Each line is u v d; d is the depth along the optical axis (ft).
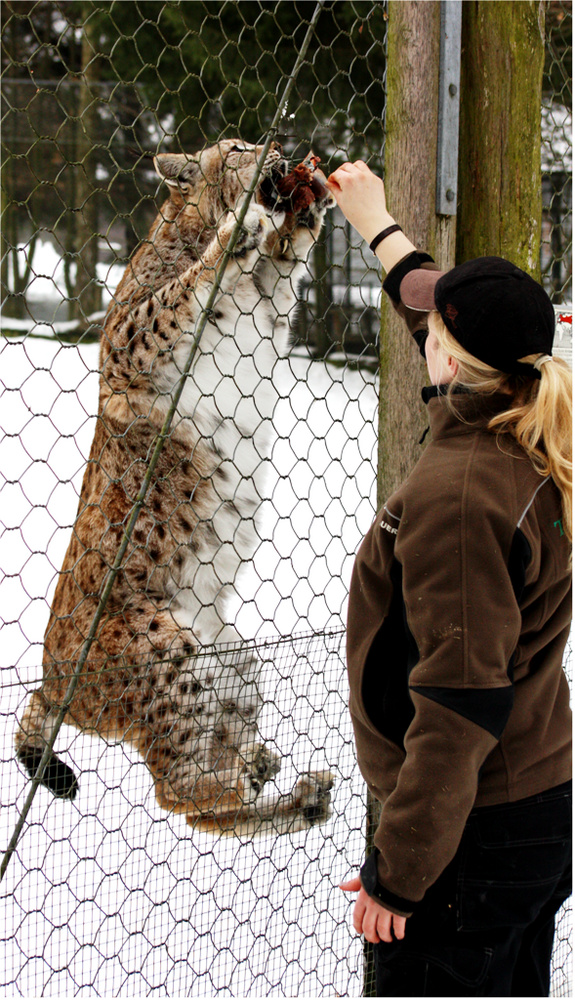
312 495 22.53
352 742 9.61
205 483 11.95
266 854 10.27
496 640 5.71
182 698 10.91
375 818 9.43
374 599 6.74
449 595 5.78
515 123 9.49
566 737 6.72
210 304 8.38
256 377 12.37
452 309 6.30
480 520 5.85
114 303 12.45
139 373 10.52
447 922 6.29
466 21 9.46
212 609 12.09
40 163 40.63
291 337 12.76
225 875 9.64
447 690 5.69
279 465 24.08
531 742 6.38
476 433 6.33
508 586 5.81
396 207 9.22
